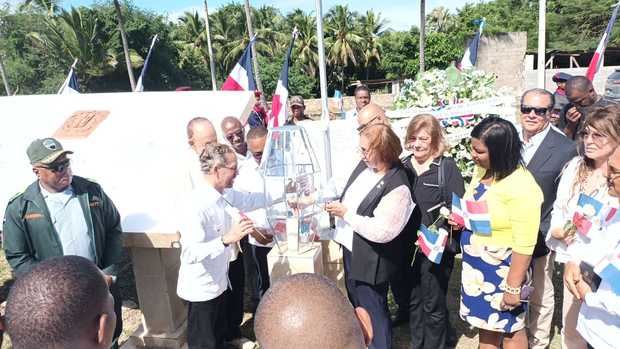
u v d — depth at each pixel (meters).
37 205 2.67
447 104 4.24
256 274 4.11
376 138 2.62
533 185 2.38
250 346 3.54
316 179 3.03
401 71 36.78
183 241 2.84
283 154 2.87
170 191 3.40
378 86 39.28
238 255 3.51
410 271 3.18
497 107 3.97
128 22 29.75
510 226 2.44
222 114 4.07
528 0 31.73
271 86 33.72
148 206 3.29
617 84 11.67
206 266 2.94
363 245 2.75
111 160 3.69
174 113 4.14
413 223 3.03
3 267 5.40
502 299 2.52
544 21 6.91
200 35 39.56
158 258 3.44
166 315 3.56
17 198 2.71
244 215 3.09
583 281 2.21
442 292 3.10
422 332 3.26
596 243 2.15
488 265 2.54
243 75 6.52
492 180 2.49
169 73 32.34
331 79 42.03
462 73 4.46
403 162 3.14
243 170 3.57
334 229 3.27
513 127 2.40
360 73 42.56
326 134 3.56
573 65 23.50
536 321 3.21
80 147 3.82
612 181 2.07
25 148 3.88
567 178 2.52
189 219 2.80
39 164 2.60
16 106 4.45
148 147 3.77
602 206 2.16
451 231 2.91
